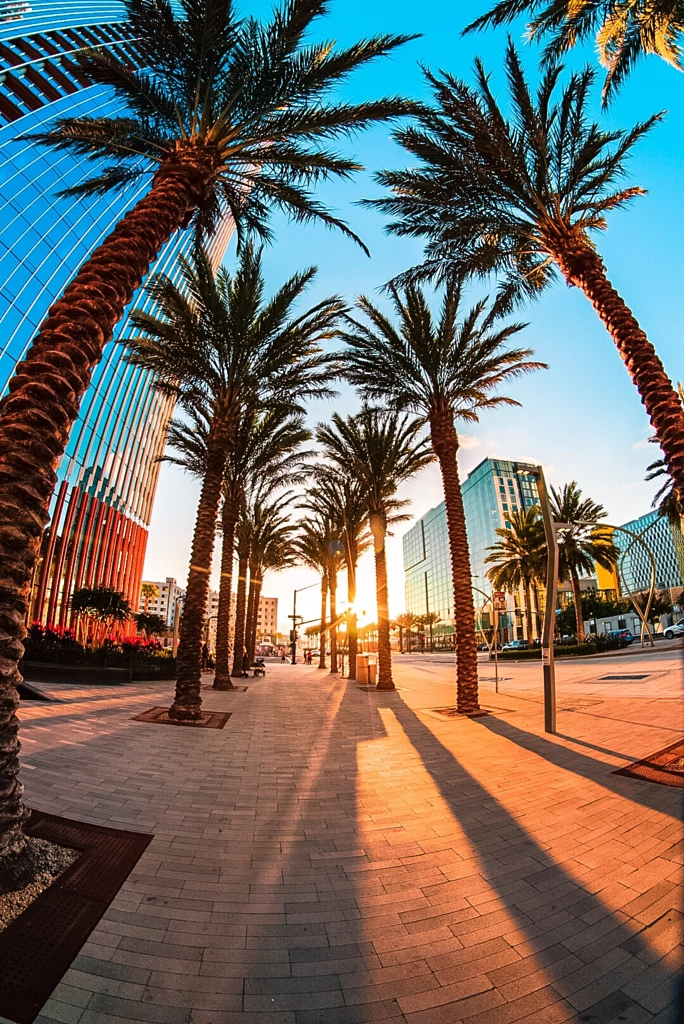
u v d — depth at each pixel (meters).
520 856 4.17
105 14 39.12
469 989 2.67
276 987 2.66
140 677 16.70
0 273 25.66
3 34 27.89
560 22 7.54
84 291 4.52
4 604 3.49
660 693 12.12
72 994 2.49
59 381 3.99
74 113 31.83
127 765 6.20
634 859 4.01
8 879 3.22
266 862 4.06
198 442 16.25
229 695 14.68
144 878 3.67
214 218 9.78
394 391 14.02
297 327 12.89
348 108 7.72
